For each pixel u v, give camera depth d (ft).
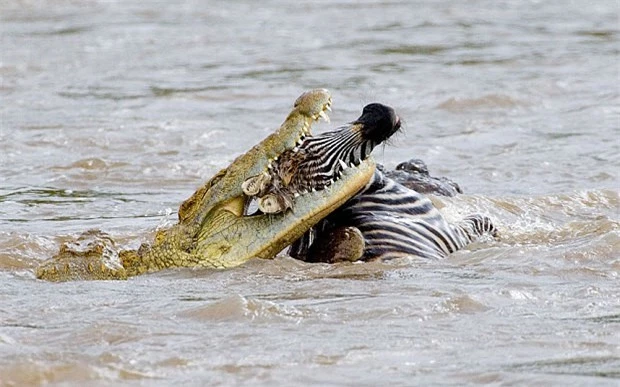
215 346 81.66
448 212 126.21
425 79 277.03
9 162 177.78
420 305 90.38
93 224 132.77
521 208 136.15
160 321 88.22
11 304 94.58
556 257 106.73
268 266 104.83
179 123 213.66
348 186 104.78
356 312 89.25
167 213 138.21
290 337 83.41
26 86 265.13
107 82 272.72
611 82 263.90
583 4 462.19
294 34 371.76
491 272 102.32
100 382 74.90
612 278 99.91
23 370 76.18
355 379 74.69
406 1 469.57
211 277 102.89
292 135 103.65
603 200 142.20
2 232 123.24
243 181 104.37
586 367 75.72
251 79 279.08
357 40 355.97
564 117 220.43
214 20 410.93
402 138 199.82
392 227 109.40
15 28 371.56
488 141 196.65
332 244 107.86
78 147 191.01
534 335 82.79
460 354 79.10
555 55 315.58
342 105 239.30
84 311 91.97
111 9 429.79
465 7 449.89
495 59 311.27
